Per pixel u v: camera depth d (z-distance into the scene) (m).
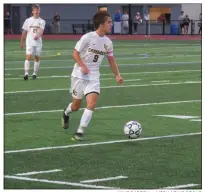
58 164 12.95
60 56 44.91
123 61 40.59
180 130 16.66
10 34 78.44
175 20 79.31
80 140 15.27
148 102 21.84
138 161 13.26
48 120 18.09
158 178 11.93
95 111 19.72
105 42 15.27
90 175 12.11
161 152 14.09
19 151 14.11
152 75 31.42
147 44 61.62
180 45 59.97
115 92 24.50
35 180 11.71
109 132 16.34
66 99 22.45
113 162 13.16
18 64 37.56
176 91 24.97
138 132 15.50
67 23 81.44
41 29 28.62
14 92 24.25
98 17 15.11
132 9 83.94
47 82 27.84
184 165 12.93
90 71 15.33
